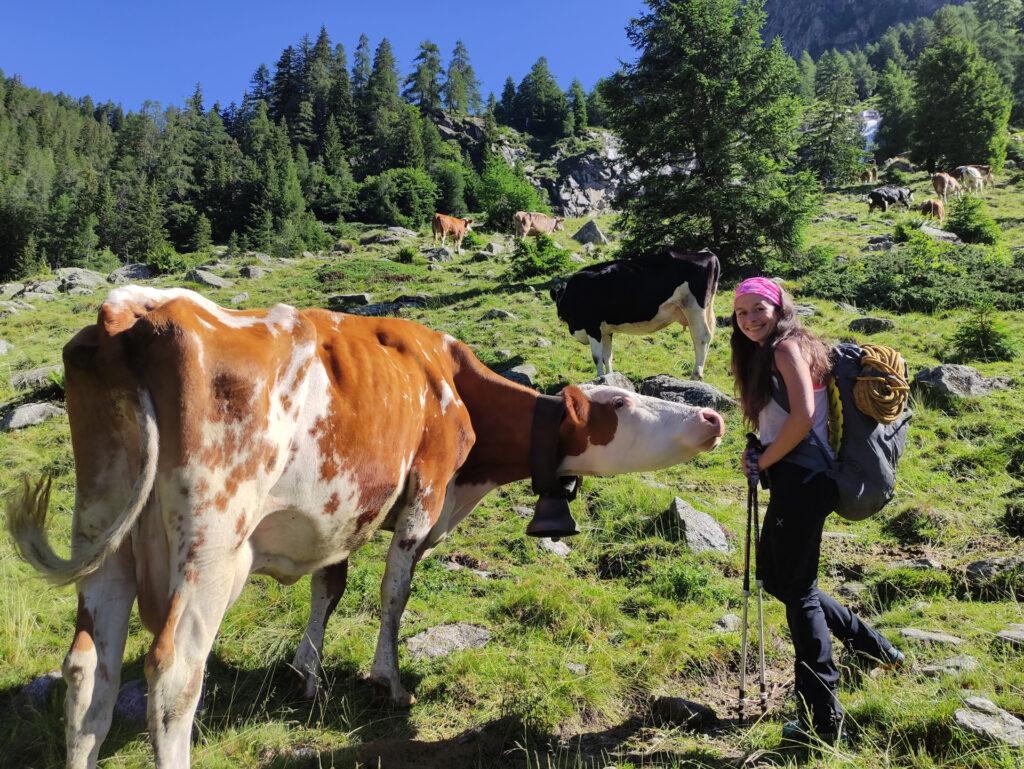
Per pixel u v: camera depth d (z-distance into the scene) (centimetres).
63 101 18650
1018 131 6769
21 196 7769
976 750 298
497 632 449
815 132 5034
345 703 369
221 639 425
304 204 7819
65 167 10119
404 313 1630
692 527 585
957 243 2178
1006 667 368
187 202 8619
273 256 3047
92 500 275
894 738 321
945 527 590
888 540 589
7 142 11681
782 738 332
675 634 440
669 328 1388
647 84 2039
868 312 1419
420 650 423
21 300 2134
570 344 1282
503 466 425
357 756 329
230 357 277
